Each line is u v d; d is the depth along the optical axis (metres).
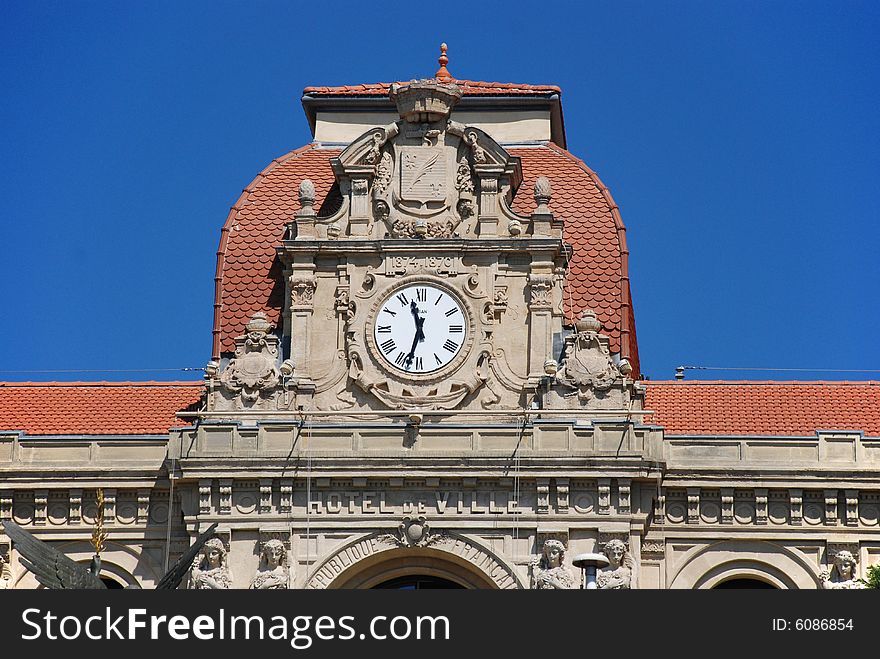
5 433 97.38
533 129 108.25
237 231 103.75
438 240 97.94
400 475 94.56
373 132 99.19
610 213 103.38
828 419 100.69
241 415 96.19
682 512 96.25
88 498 96.88
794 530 96.12
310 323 97.88
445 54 111.44
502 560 94.12
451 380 96.88
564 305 101.06
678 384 103.31
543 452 94.50
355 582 95.31
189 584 94.81
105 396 103.44
